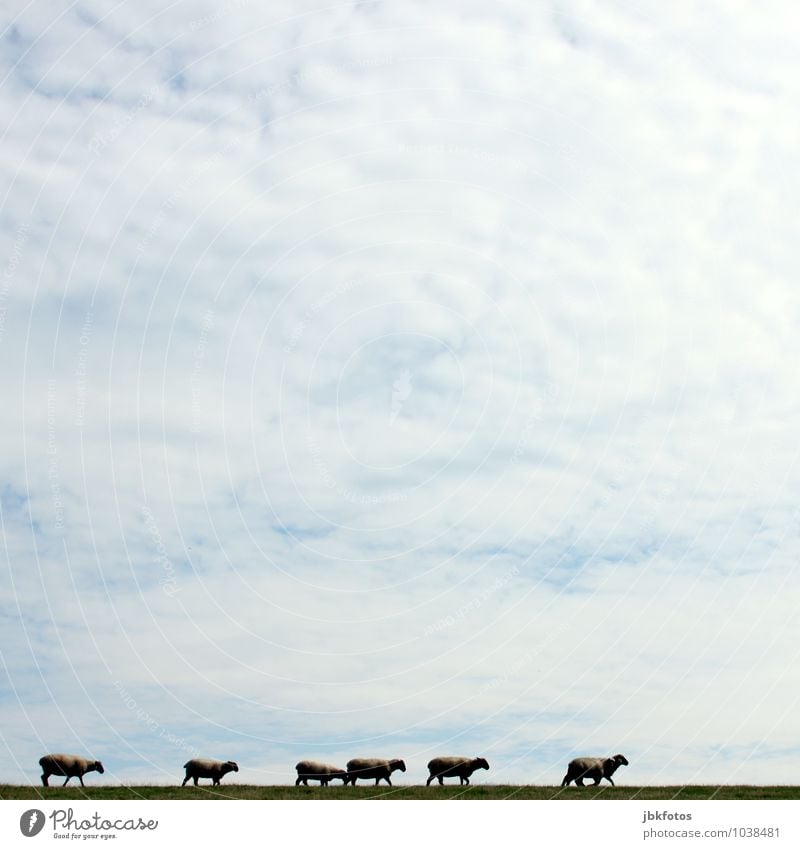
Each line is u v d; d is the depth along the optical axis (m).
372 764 25.45
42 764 24.33
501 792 23.66
